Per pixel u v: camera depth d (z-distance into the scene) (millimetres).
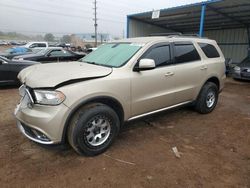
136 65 3654
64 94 2902
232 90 8703
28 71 3568
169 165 3150
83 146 3158
